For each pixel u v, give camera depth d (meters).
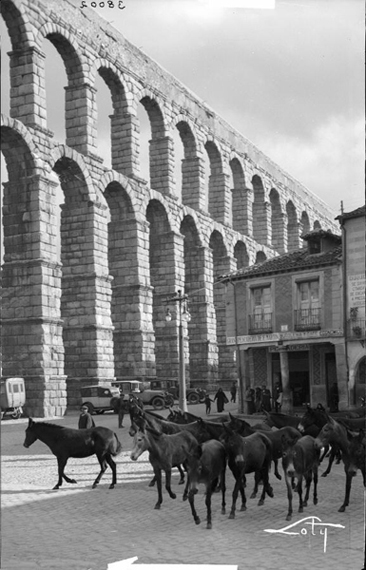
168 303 69.50
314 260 40.50
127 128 64.06
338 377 39.12
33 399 48.34
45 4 52.97
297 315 41.19
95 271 56.41
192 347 76.06
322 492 17.67
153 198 67.31
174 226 71.00
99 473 20.02
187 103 75.19
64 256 57.28
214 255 82.56
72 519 14.34
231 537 12.59
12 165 50.53
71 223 57.34
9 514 14.79
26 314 49.62
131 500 16.77
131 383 53.69
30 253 49.97
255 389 43.25
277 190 92.44
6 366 49.44
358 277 37.91
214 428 17.84
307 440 15.36
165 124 70.62
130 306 63.31
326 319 40.03
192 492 13.88
